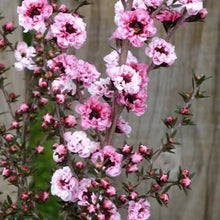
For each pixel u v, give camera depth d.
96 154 0.47
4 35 0.52
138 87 0.45
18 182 0.50
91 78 0.48
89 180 0.47
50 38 0.47
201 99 0.60
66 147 0.46
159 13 0.47
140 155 0.47
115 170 0.46
